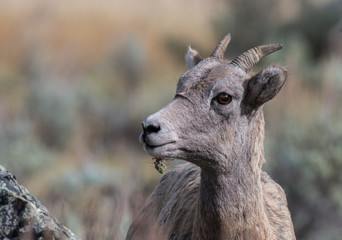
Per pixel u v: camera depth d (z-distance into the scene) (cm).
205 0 13012
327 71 6806
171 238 2319
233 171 2105
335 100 5966
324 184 4350
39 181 5188
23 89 9856
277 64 2094
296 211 4300
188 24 12169
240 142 2122
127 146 6756
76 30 12019
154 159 2259
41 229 1750
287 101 5609
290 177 4381
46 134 7338
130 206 2931
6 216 1731
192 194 2338
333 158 4347
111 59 10800
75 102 8125
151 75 10762
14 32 11906
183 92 2102
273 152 4516
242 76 2117
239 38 10662
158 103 7725
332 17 9656
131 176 3738
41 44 11662
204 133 2077
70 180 4169
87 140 6950
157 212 2600
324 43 9556
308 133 4703
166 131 2027
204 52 11338
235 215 2100
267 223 2164
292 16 10388
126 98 8906
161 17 12288
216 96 2083
